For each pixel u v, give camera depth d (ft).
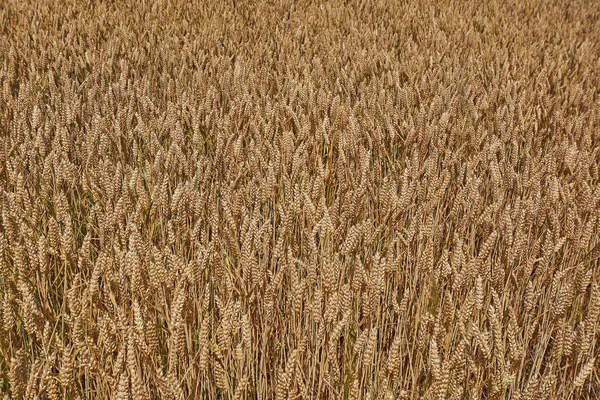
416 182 13.66
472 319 10.18
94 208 10.71
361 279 9.48
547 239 10.90
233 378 9.38
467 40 33.91
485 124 21.22
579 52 32.27
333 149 18.13
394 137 17.15
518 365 9.12
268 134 16.84
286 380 7.64
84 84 22.03
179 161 14.23
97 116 16.31
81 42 28.73
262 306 10.32
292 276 9.45
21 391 7.27
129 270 8.86
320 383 9.12
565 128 19.85
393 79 23.18
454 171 15.84
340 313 9.18
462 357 8.00
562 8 47.65
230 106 20.92
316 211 11.36
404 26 36.11
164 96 21.16
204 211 12.76
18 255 9.00
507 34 35.86
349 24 36.22
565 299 9.01
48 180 13.05
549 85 25.41
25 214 11.43
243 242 9.85
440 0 44.19
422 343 8.97
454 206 13.03
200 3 38.06
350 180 14.46
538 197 12.25
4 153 13.69
